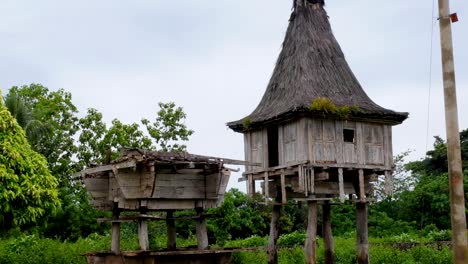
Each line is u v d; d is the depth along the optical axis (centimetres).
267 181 2109
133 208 1598
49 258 2356
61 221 3591
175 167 1583
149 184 1536
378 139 2103
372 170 2089
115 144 4081
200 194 1639
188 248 1719
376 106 2095
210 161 1612
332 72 2178
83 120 4191
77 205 3694
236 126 2231
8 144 1870
